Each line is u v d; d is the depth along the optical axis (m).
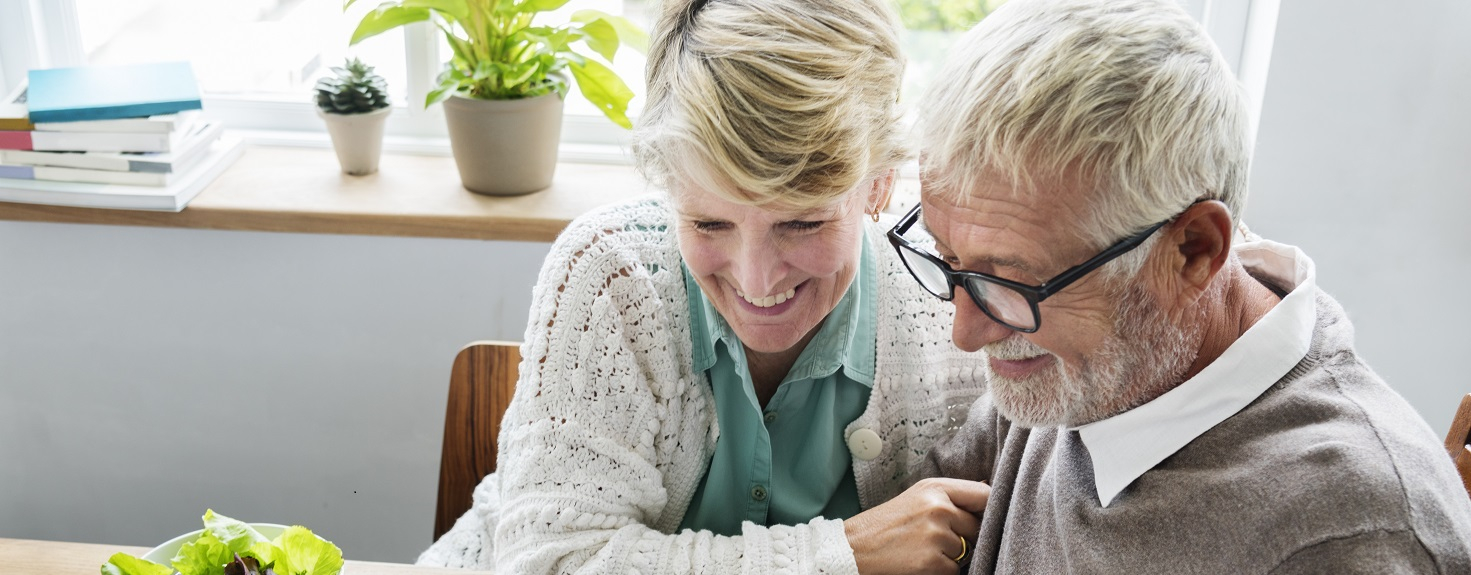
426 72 2.00
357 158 1.88
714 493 1.24
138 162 1.73
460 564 1.33
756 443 1.22
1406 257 1.75
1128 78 0.72
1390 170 1.69
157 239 1.88
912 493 1.15
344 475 2.09
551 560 1.11
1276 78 1.65
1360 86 1.64
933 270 0.88
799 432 1.25
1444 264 1.75
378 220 1.74
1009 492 1.07
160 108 1.74
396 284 1.92
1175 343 0.83
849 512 1.30
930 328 1.24
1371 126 1.67
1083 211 0.75
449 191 1.85
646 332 1.17
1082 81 0.72
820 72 0.87
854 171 0.90
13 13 1.92
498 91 1.74
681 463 1.23
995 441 1.20
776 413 1.23
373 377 2.00
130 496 2.12
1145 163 0.73
